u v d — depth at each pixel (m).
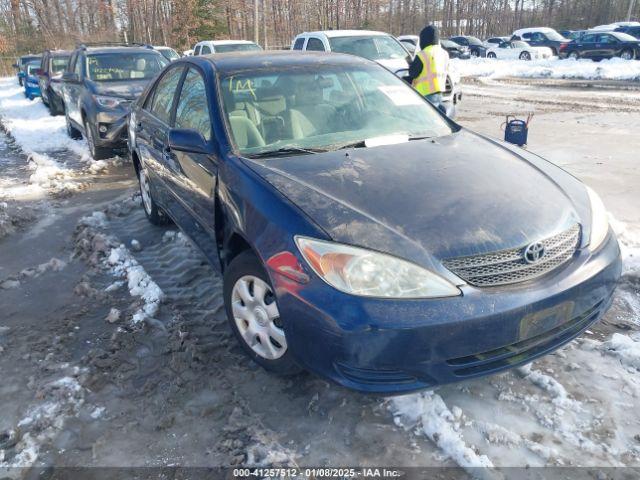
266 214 2.69
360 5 51.19
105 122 8.02
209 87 3.71
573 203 2.89
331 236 2.43
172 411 2.77
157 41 46.09
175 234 5.20
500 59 29.22
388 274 2.32
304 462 2.43
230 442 2.54
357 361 2.32
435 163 3.11
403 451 2.48
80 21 48.53
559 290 2.48
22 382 3.05
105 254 4.76
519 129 6.57
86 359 3.21
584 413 2.67
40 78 15.94
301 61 4.09
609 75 18.88
